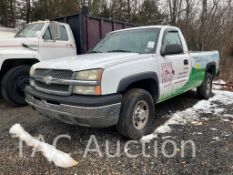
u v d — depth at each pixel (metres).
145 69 3.86
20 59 5.96
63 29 6.84
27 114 5.18
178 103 6.00
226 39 16.17
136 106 3.71
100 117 3.23
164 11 22.16
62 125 4.40
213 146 3.59
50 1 18.69
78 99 3.23
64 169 3.00
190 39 16.62
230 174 2.88
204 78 6.22
